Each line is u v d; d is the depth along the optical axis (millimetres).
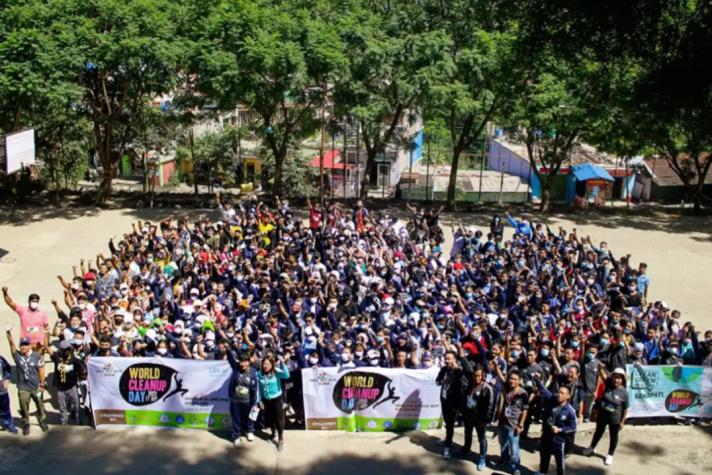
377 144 33906
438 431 13016
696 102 14133
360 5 32125
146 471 11164
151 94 32906
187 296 16625
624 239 30953
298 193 41562
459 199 43688
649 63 14922
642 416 13648
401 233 23531
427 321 14727
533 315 15438
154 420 12711
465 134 34000
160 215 31297
